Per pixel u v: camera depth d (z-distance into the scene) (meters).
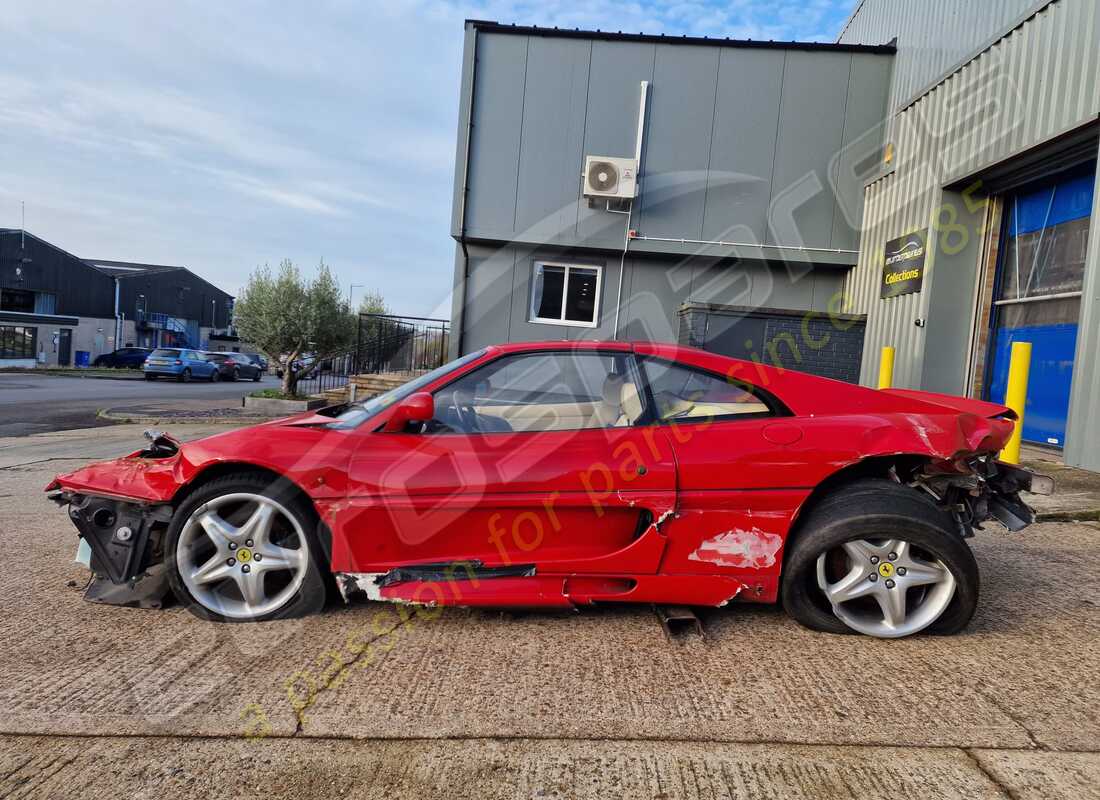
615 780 1.80
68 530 4.18
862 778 1.80
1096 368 5.50
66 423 11.91
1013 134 6.42
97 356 46.47
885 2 9.64
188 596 2.67
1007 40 6.59
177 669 2.34
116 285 48.78
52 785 1.75
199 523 2.66
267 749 1.92
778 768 1.84
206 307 61.09
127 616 2.77
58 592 3.03
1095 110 5.38
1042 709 2.12
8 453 7.93
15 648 2.47
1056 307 6.66
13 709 2.08
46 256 43.59
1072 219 6.48
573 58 9.86
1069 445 5.77
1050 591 3.15
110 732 1.98
